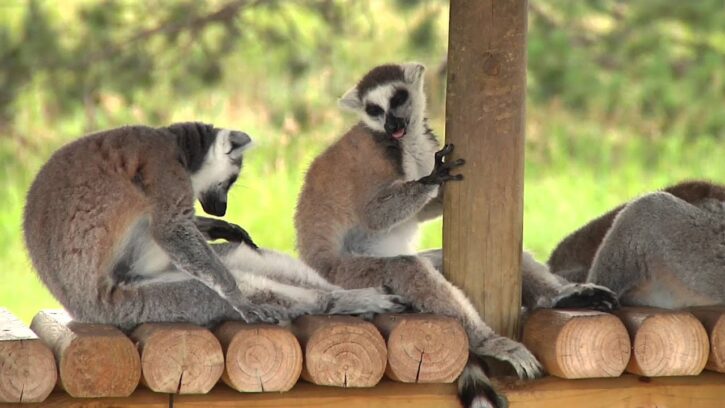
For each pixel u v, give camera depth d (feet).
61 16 81.00
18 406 28.02
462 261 32.53
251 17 84.99
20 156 79.71
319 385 29.73
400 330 29.43
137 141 34.24
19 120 81.00
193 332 28.55
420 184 36.78
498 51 31.68
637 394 31.04
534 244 72.13
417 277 33.40
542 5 87.30
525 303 35.55
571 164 87.76
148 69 78.59
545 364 30.96
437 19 82.23
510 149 32.07
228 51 81.05
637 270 36.17
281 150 81.66
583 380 30.94
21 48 77.71
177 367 28.35
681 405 31.19
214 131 37.45
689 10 83.66
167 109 81.20
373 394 29.86
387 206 37.76
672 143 87.56
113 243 33.17
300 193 40.27
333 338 29.01
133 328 32.27
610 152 88.53
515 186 32.30
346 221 39.24
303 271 36.11
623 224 36.24
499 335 32.19
